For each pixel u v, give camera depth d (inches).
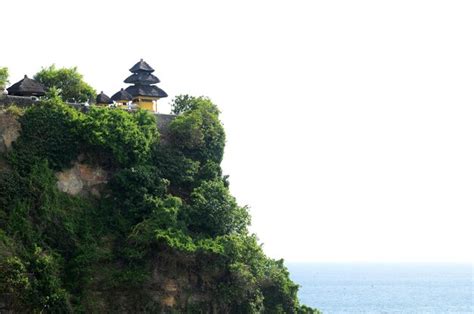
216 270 2893.7
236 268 2886.3
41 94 3075.8
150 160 3068.4
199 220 3011.8
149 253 2800.2
